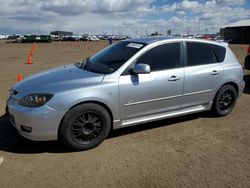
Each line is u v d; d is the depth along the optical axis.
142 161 4.04
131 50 4.93
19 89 4.45
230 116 6.04
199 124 5.53
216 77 5.61
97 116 4.40
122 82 4.52
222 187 3.42
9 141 4.63
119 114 4.60
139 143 4.64
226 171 3.78
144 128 5.28
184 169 3.82
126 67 4.63
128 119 4.76
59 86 4.22
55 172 3.72
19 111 4.12
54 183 3.47
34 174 3.67
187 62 5.29
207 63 5.55
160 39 5.16
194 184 3.47
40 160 4.04
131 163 3.98
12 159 4.05
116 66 4.68
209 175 3.68
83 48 35.12
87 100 4.23
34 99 4.10
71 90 4.17
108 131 4.55
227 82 5.80
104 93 4.35
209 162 4.02
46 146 4.46
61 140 4.27
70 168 3.83
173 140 4.77
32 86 4.35
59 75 4.68
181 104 5.28
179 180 3.56
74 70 4.96
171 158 4.13
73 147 4.28
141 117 4.89
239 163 4.00
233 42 59.34
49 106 4.04
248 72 11.55
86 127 4.33
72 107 4.17
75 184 3.46
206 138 4.87
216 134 5.05
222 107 5.94
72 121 4.18
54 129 4.13
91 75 4.52
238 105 6.89
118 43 5.57
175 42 5.20
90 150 4.38
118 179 3.57
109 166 3.89
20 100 4.24
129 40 5.45
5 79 10.31
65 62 16.73
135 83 4.63
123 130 5.17
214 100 5.78
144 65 4.51
